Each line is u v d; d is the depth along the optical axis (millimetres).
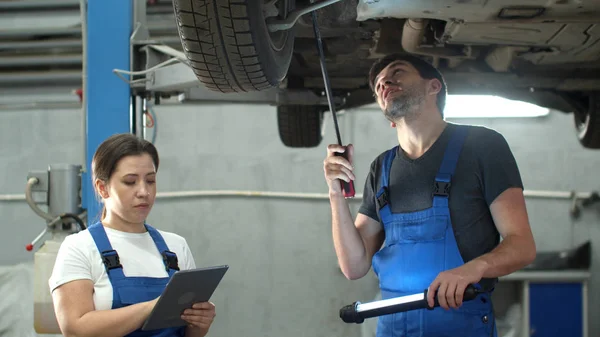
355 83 3797
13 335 5609
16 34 5570
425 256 2031
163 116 5949
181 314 1794
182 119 5949
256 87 2422
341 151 2205
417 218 2072
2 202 5895
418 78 2211
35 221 5875
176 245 1998
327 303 5707
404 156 2205
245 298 5754
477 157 2068
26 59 5652
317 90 3930
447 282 1788
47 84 5875
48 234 5824
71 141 5938
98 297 1802
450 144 2115
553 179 5766
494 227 2090
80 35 5551
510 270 1883
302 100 3781
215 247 5816
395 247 2104
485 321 2020
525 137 5805
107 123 3412
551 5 2334
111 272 1815
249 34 2127
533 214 5738
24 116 5973
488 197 2041
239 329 5715
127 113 3418
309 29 2873
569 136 5770
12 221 5883
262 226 5820
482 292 2012
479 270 1818
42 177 3406
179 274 1644
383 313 1899
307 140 4258
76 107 5957
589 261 5629
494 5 2348
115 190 1867
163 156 5918
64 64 5727
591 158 5738
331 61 3385
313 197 5809
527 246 1924
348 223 2240
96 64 3441
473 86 3736
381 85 2238
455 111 5699
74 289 1782
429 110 2199
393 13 2436
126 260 1856
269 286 5758
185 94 3676
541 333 5492
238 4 2057
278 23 2289
